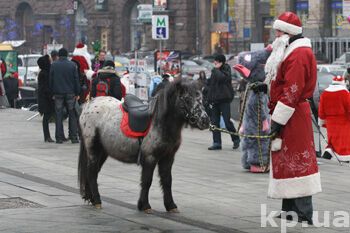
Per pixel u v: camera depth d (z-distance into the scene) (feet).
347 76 79.30
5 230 39.63
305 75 40.01
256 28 246.47
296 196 40.34
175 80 42.09
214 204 46.14
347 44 206.69
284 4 235.81
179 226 40.70
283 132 40.37
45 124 74.54
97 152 44.93
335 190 50.93
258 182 53.62
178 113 42.01
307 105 40.63
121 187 51.11
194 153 67.67
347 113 65.31
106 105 44.73
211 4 257.14
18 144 72.79
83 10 288.10
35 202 46.29
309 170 40.40
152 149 42.57
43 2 296.71
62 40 292.40
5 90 111.96
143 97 92.38
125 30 276.62
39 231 39.50
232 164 61.62
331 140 65.87
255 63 55.93
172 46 261.85
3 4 307.17
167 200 43.68
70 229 39.93
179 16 259.80
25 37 304.91
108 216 42.91
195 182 53.42
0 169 58.44
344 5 93.97
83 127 45.03
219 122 70.08
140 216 42.91
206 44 257.55
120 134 43.34
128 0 273.54
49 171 57.47
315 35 226.38
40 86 74.28
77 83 73.36
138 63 93.04
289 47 40.27
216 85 69.41
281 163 40.50
